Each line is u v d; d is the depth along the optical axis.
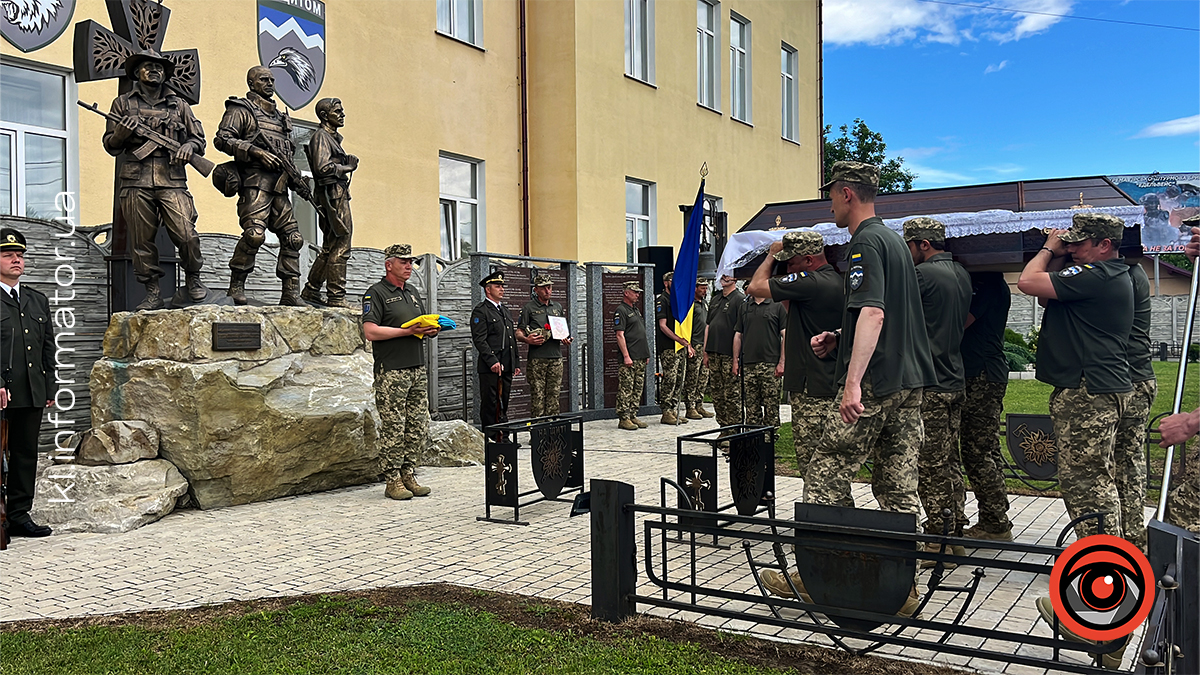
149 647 4.09
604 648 4.00
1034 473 7.54
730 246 7.20
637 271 14.92
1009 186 6.39
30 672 3.78
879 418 4.50
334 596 4.90
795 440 6.00
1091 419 4.65
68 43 10.09
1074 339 4.69
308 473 8.16
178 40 10.96
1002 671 3.84
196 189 11.18
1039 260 4.80
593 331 14.09
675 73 19.22
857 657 3.93
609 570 4.38
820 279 5.60
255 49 11.85
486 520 6.98
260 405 7.76
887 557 3.75
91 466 7.32
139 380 7.60
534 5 16.55
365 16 13.42
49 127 10.08
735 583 5.19
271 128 8.47
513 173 16.36
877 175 4.73
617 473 9.12
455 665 3.81
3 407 6.20
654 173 18.52
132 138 7.71
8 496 6.50
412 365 8.02
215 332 7.59
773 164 23.52
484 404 11.08
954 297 5.43
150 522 6.94
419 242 14.33
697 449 10.83
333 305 9.14
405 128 14.09
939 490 5.64
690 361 14.26
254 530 6.70
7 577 5.45
